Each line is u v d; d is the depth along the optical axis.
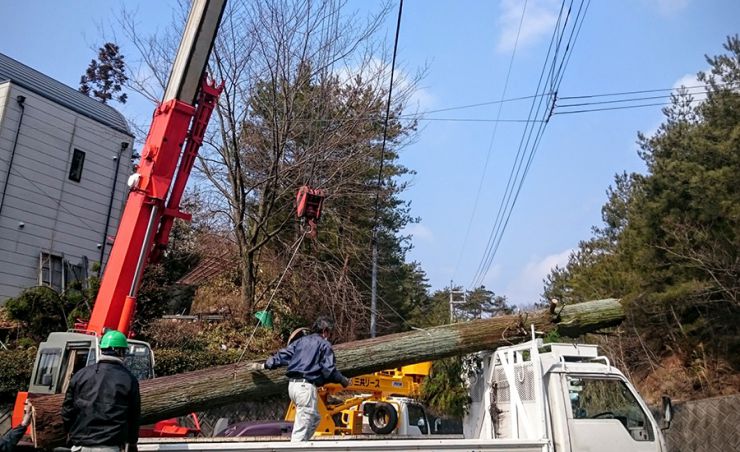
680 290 14.10
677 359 16.94
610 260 19.30
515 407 6.89
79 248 17.75
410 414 9.46
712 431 12.95
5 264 15.68
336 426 9.56
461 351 7.73
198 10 8.38
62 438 5.75
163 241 8.24
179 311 18.80
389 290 24.17
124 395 4.50
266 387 7.05
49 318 13.59
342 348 7.50
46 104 17.09
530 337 7.83
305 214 10.31
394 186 22.19
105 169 18.83
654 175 15.52
